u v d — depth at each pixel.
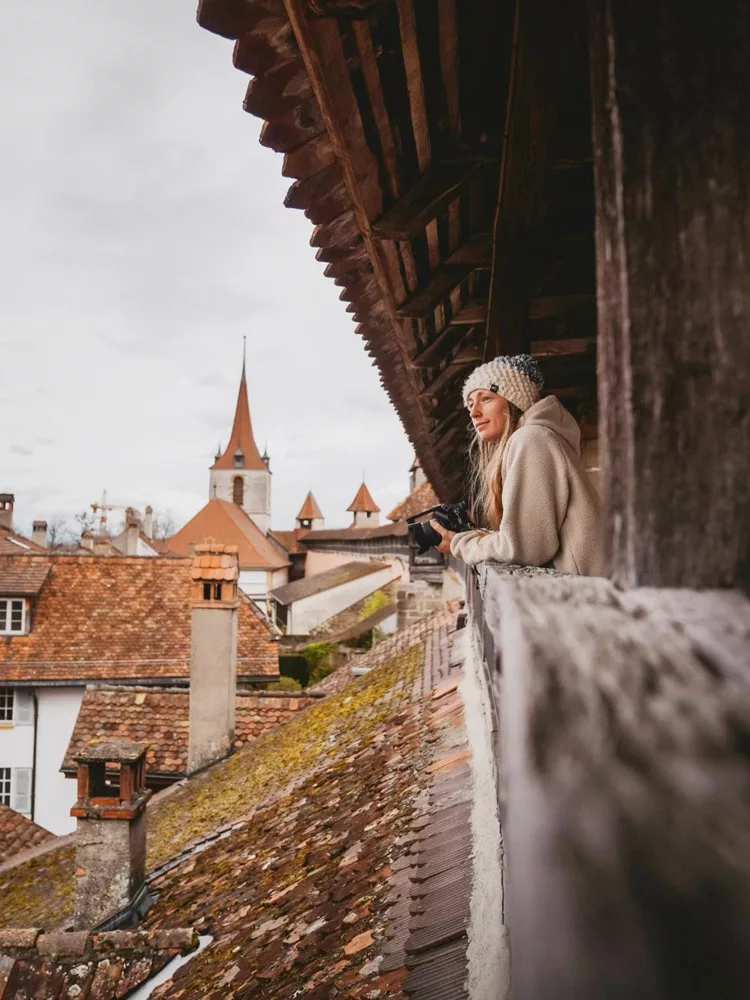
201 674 11.72
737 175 0.69
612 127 0.71
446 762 3.52
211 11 1.71
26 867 9.49
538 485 1.73
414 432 7.11
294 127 2.22
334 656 33.16
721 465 0.66
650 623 0.53
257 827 5.99
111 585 23.30
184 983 3.43
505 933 1.52
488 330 3.82
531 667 0.46
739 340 0.68
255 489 88.62
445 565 17.12
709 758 0.37
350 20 1.76
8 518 40.00
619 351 0.70
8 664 20.77
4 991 4.30
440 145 2.78
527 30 2.21
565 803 0.36
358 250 3.20
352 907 2.64
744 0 0.70
